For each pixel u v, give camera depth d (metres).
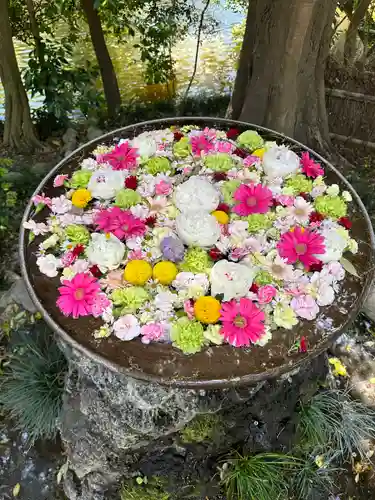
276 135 1.86
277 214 1.49
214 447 1.50
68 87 3.28
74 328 1.23
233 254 1.34
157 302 1.24
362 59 3.14
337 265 1.35
